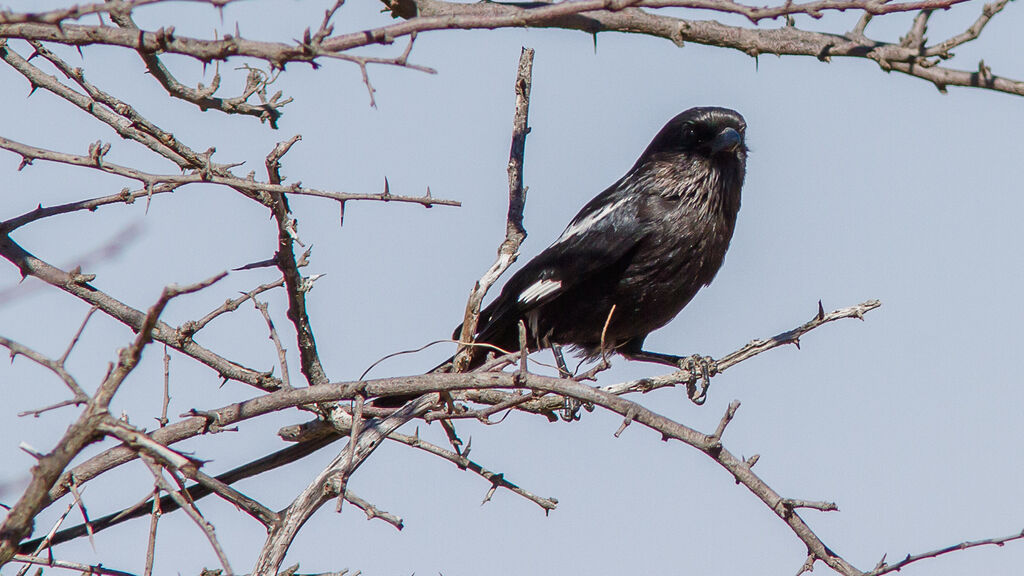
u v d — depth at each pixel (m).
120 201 10.84
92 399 7.04
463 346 10.59
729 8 7.64
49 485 6.96
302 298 11.60
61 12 7.59
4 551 6.86
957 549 8.07
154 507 8.48
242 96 10.24
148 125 11.05
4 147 10.11
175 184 10.94
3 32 8.89
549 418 11.80
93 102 11.09
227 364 11.27
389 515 9.37
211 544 6.76
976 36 8.14
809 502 8.46
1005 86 7.97
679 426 8.55
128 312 11.01
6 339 7.23
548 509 10.64
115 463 9.20
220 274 6.59
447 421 11.05
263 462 11.21
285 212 11.11
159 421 9.95
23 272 10.92
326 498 8.98
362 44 8.03
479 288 10.85
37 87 11.05
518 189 11.66
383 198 9.73
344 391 8.74
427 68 7.46
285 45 8.09
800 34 8.88
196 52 8.44
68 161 10.00
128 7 7.53
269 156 10.38
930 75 8.19
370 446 9.80
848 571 8.38
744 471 8.52
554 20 9.16
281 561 8.78
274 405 8.89
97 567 8.78
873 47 8.43
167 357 10.00
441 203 9.75
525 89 11.83
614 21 9.16
